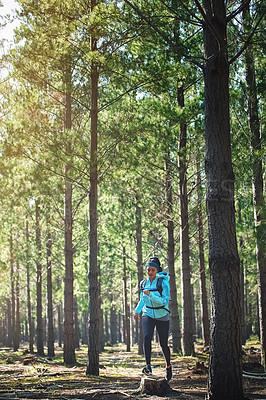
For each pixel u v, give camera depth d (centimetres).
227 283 548
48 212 1605
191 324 1499
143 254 2564
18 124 1081
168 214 1551
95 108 1075
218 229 562
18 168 1287
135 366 1362
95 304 1019
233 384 534
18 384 831
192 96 1530
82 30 949
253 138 1025
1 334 4972
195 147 1369
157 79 1013
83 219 2069
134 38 923
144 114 1334
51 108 1438
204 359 1292
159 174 1509
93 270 1030
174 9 752
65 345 1463
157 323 666
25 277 2978
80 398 633
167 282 670
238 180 1088
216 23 612
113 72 1005
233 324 543
